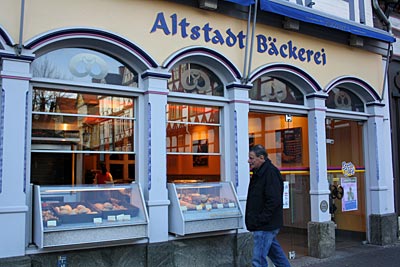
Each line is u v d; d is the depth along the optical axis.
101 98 6.30
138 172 6.47
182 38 6.86
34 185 5.54
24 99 5.44
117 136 6.41
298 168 8.47
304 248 8.41
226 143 7.38
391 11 10.49
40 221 5.16
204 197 6.70
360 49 9.48
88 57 6.21
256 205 5.62
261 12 7.79
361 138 9.80
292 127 8.46
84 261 5.69
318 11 8.20
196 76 7.22
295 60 8.31
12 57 5.37
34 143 5.68
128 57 6.43
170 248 6.34
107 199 5.83
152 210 6.30
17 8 5.51
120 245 5.99
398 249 8.89
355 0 9.53
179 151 6.89
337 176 9.26
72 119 6.02
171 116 6.88
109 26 6.19
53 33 5.66
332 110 8.98
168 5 6.77
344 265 7.59
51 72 5.87
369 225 9.52
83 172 6.07
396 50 10.50
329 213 8.52
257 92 7.95
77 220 5.43
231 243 7.00
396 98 10.42
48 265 5.44
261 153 5.68
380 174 9.50
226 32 7.38
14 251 5.21
